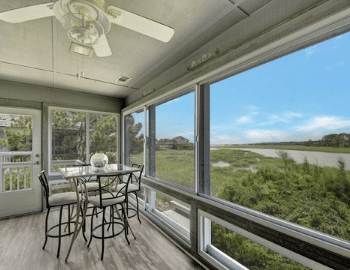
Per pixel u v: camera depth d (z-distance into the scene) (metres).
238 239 1.72
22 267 1.86
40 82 3.28
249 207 1.51
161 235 2.54
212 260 1.80
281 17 1.32
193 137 2.12
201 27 1.72
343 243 1.00
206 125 1.99
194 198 2.03
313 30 1.13
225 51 1.77
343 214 1.01
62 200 2.12
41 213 3.34
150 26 1.26
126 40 1.96
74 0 0.97
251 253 1.61
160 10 1.50
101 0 1.04
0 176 3.17
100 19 1.10
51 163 3.58
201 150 2.03
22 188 3.32
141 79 3.11
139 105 3.41
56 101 3.62
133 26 1.26
